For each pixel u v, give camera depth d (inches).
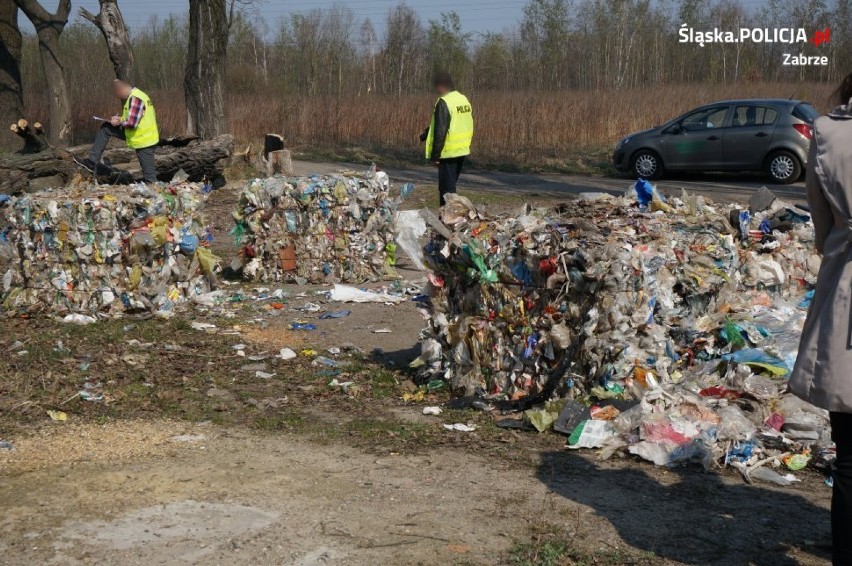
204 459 187.9
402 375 259.1
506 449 195.8
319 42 1562.5
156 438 201.9
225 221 561.6
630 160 818.8
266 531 151.9
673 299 227.6
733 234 269.9
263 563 140.8
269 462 186.5
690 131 791.7
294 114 1052.5
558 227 221.6
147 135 491.2
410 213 412.5
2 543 146.8
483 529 153.9
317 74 1512.1
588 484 175.5
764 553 146.5
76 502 163.8
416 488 172.6
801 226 285.7
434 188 703.7
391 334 310.8
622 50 1696.6
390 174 827.4
